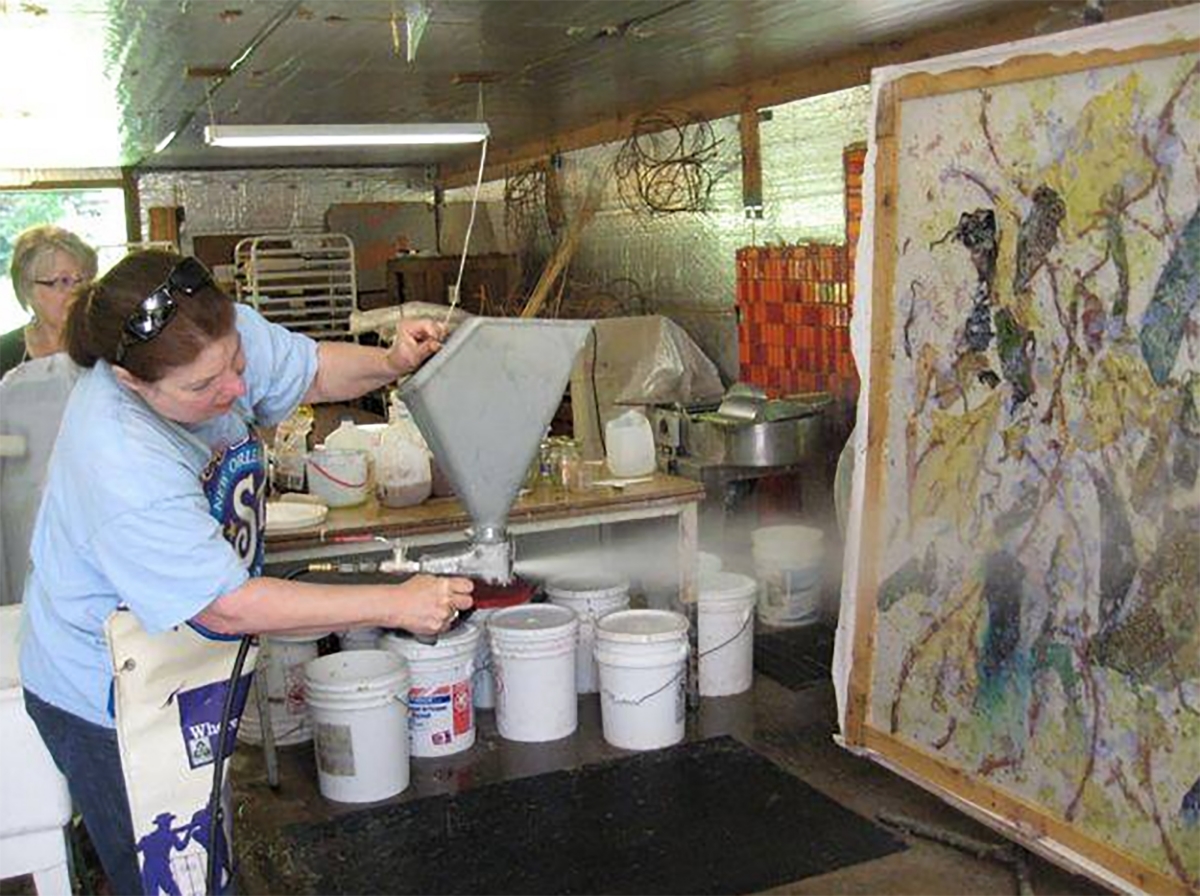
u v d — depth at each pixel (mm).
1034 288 2773
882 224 3199
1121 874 2635
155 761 1886
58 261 3008
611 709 3729
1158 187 2461
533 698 3762
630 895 2912
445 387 1880
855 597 3395
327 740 3443
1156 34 2445
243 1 3689
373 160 9812
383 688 3416
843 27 4480
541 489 3811
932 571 3137
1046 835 2826
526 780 3533
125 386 1770
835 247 5250
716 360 6316
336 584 1857
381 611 1803
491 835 3221
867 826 3188
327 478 3629
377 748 3436
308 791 3541
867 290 3260
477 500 2010
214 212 9781
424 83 5648
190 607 1729
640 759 3645
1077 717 2740
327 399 2250
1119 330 2570
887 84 3143
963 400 2998
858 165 5059
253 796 3521
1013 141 2795
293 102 6043
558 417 6348
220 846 1971
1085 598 2703
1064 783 2785
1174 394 2461
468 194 9586
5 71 4754
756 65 5344
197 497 1758
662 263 6746
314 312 8445
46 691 1905
